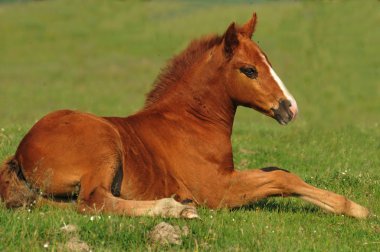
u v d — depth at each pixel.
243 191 11.25
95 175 10.23
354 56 45.38
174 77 11.91
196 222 9.85
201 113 11.59
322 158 17.78
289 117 11.22
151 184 10.95
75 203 10.45
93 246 8.88
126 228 9.26
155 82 12.06
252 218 10.73
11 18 61.78
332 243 9.73
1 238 8.81
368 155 18.59
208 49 11.81
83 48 54.06
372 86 39.12
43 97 39.34
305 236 10.00
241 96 11.45
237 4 61.62
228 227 9.94
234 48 11.43
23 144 10.47
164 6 63.88
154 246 8.95
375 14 52.88
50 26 59.75
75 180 10.24
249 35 11.77
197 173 11.27
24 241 8.75
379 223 11.11
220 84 11.57
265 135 21.06
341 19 52.50
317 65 44.00
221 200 11.27
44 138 10.34
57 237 8.98
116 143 10.54
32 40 56.00
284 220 10.95
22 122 25.30
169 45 53.19
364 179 14.37
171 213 9.81
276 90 11.28
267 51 47.81
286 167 16.70
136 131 11.19
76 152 10.27
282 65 44.84
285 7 57.16
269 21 54.16
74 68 48.72
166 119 11.52
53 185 10.26
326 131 22.05
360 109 34.84
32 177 10.27
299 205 12.35
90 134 10.38
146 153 11.04
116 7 64.25
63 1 66.06
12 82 43.91
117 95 40.59
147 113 11.59
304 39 49.72
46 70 47.88
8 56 51.69
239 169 16.03
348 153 18.53
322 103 35.84
